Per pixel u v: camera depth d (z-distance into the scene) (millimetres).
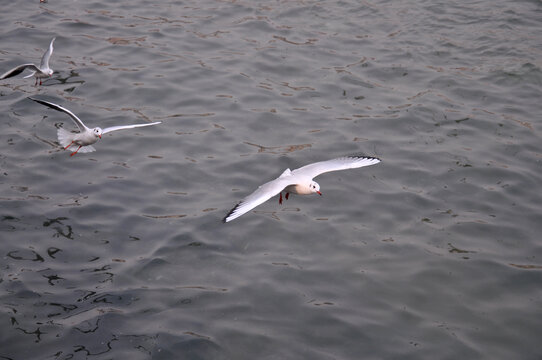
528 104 16828
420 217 12680
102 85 17203
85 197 13086
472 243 11961
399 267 11328
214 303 10391
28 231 11992
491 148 14945
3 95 16562
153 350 9430
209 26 20906
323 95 17141
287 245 11852
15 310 10109
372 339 9773
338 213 12789
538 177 13875
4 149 14430
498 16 21719
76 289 10633
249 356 9391
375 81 17938
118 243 11812
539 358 9539
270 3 22734
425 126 15797
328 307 10375
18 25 20344
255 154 14602
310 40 20125
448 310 10422
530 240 12039
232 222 12422
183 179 13766
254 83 17641
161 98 16781
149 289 10688
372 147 14883
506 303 10594
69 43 19359
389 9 22422
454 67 18641
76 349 9422
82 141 11289
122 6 22328
